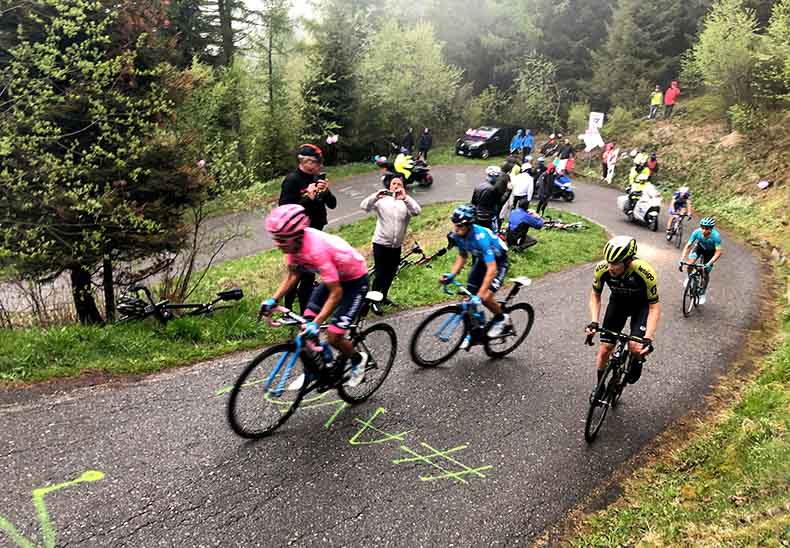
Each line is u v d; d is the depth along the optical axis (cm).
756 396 560
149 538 330
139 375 519
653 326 467
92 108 637
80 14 620
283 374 445
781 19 1798
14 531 325
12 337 546
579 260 1173
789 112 1853
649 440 502
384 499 388
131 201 679
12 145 595
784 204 1535
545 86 3106
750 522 346
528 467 444
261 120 2164
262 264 1206
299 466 412
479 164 2606
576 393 575
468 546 355
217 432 440
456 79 2892
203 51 2088
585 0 3322
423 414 505
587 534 374
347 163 2627
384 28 2736
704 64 2070
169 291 775
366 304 493
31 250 595
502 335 610
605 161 2331
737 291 1020
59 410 448
